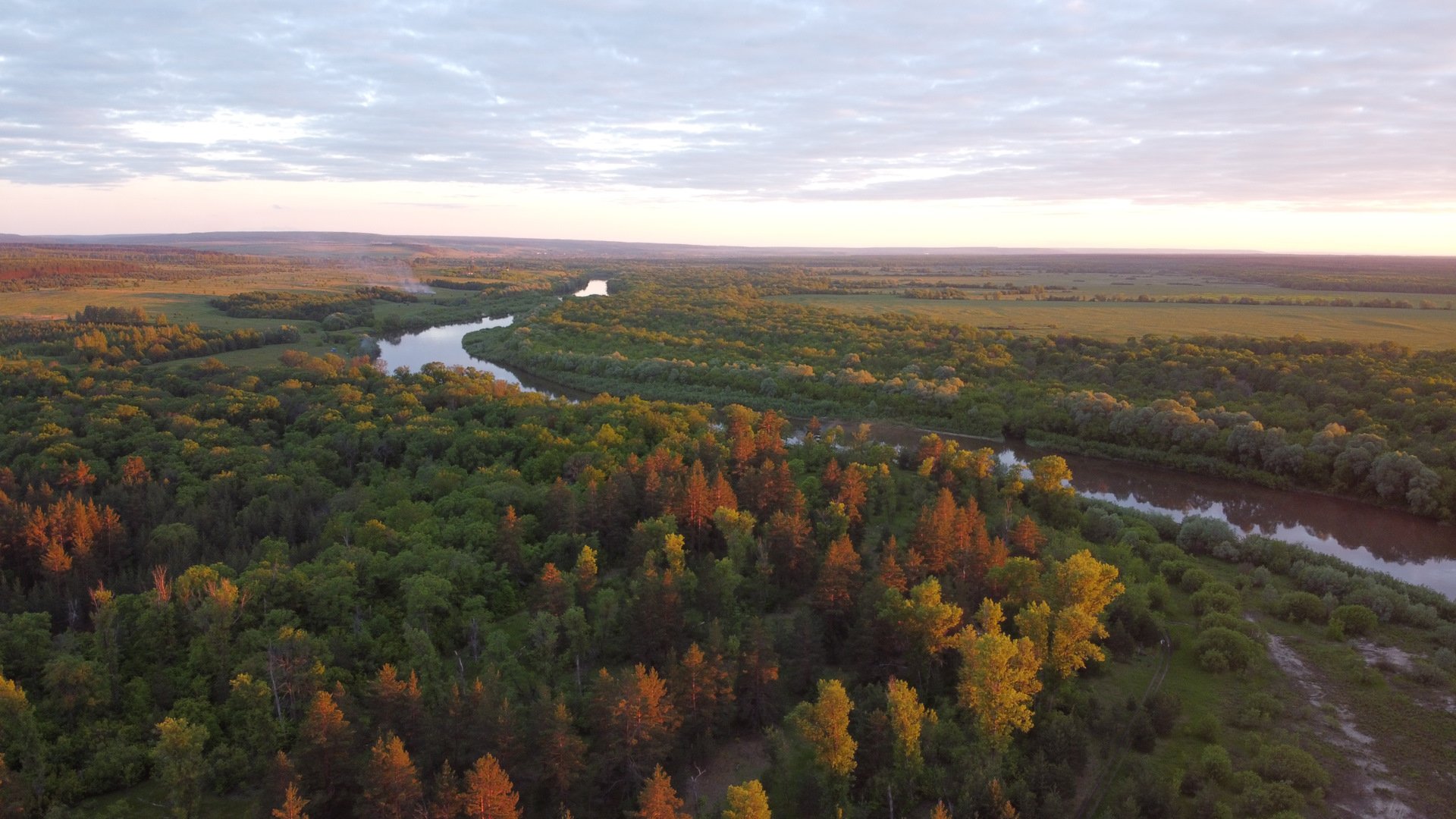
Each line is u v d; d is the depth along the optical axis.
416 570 75.81
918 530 79.38
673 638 66.25
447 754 52.94
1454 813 52.94
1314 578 83.31
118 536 83.75
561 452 111.38
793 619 74.19
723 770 56.91
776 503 91.88
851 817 50.56
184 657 65.06
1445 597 83.38
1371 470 113.44
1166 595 79.56
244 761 53.81
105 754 54.66
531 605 74.06
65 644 63.47
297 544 87.19
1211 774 55.00
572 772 50.62
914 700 54.19
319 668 58.97
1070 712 60.75
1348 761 57.91
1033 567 70.81
